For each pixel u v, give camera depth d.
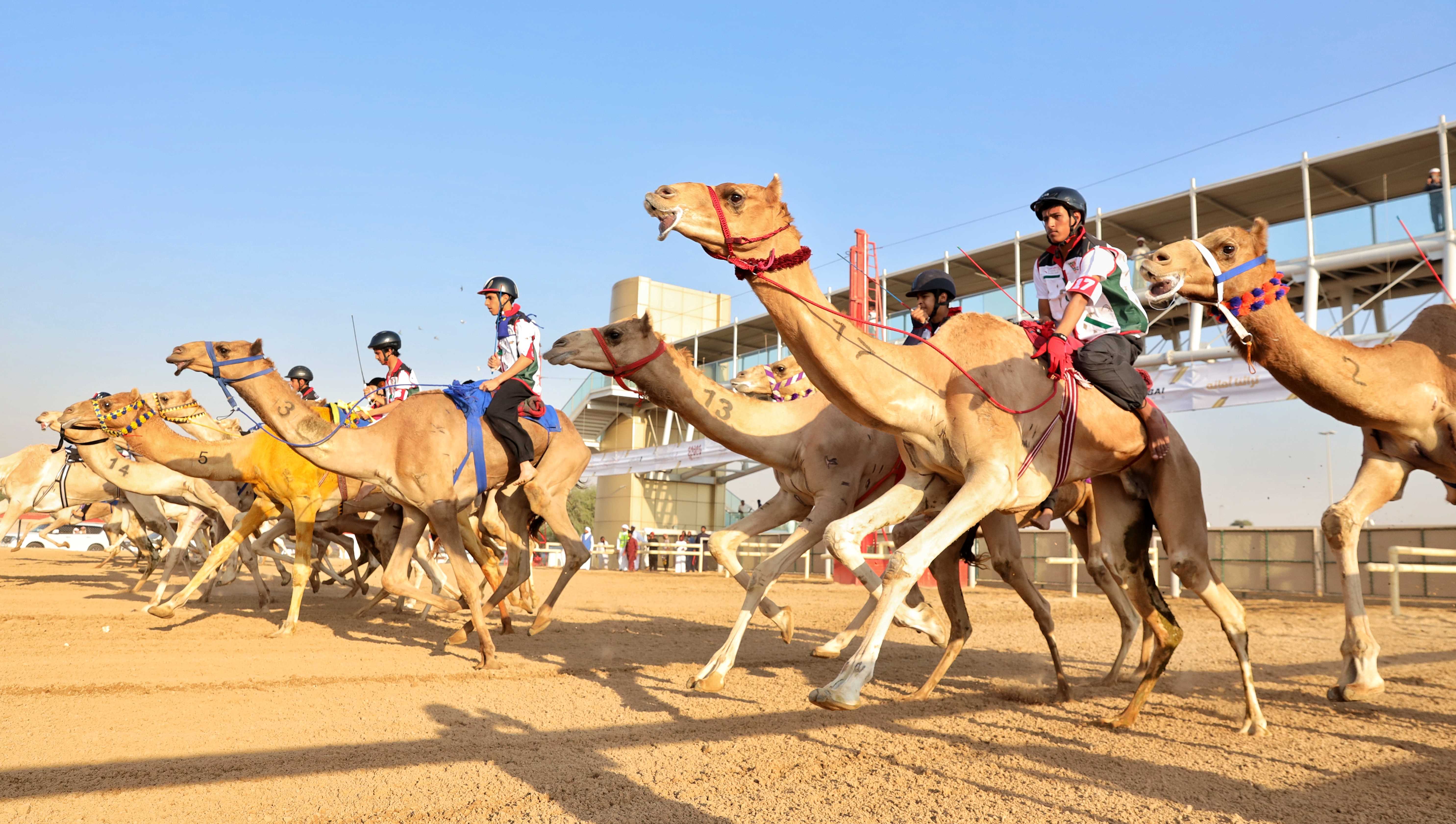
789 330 5.21
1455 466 6.35
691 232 5.02
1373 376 6.06
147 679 6.56
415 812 3.80
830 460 7.30
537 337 9.50
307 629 9.92
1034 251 24.05
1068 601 16.27
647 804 3.96
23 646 7.93
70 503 15.27
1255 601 17.22
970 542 7.42
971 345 5.66
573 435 10.16
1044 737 5.39
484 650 7.54
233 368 7.77
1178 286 5.60
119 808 3.77
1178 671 8.02
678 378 7.29
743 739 5.19
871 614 8.52
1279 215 22.02
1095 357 5.63
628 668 7.63
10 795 3.91
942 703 6.45
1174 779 4.48
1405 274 18.17
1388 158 18.91
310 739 4.98
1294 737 5.43
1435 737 5.45
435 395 8.56
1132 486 6.16
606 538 39.44
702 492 40.41
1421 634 11.16
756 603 6.96
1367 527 19.50
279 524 11.90
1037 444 5.55
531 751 4.79
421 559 10.47
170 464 9.73
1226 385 17.75
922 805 4.01
